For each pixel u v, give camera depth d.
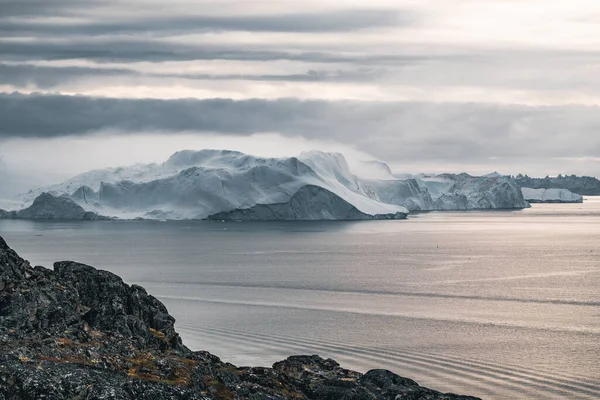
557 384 142.38
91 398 79.94
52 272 113.75
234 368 107.75
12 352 86.38
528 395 134.88
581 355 165.50
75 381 81.44
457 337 184.12
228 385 95.06
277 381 102.75
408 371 151.00
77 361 89.75
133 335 105.94
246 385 96.19
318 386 103.38
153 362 95.62
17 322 98.31
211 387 93.50
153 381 85.12
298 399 99.56
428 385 140.88
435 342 178.00
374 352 167.12
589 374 149.25
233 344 173.25
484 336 185.75
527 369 152.50
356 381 105.25
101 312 109.25
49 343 91.56
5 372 80.44
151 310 116.00
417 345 174.38
